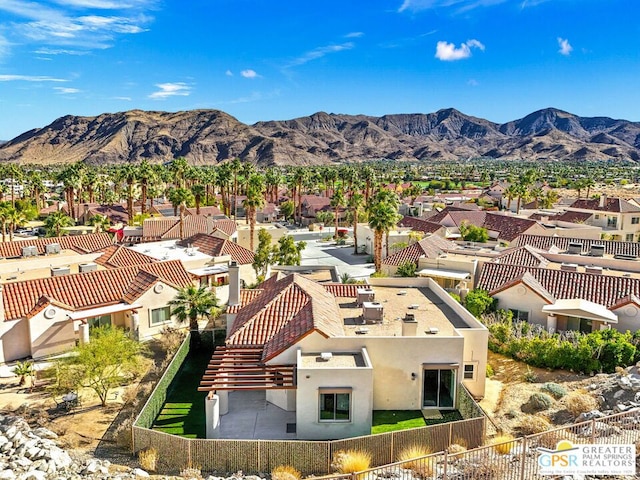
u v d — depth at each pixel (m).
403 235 69.81
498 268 43.53
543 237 60.91
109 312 37.22
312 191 156.00
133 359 29.70
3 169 140.00
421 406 25.64
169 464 20.50
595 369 29.41
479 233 69.69
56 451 21.02
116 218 110.69
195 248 55.72
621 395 24.20
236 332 27.53
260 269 54.47
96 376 28.17
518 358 32.19
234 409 25.69
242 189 119.62
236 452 19.97
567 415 23.80
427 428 20.47
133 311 38.28
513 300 38.47
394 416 25.02
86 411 26.59
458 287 43.03
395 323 29.36
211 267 50.34
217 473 19.81
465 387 25.67
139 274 41.66
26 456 20.64
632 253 55.19
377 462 20.06
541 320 37.25
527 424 22.56
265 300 31.14
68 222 90.00
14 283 36.81
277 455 19.86
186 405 26.95
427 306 33.09
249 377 23.81
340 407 22.98
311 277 43.66
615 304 35.41
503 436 21.00
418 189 142.88
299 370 22.69
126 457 21.34
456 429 20.72
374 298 34.81
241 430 23.53
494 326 34.22
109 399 28.17
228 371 24.28
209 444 20.02
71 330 36.44
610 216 77.75
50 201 149.62
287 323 27.97
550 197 116.69
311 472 19.75
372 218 57.50
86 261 50.78
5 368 33.25
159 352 35.97
